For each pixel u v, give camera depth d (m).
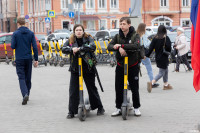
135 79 9.19
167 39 13.22
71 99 9.30
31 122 9.06
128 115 9.51
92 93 9.47
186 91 13.12
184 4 72.75
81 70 9.05
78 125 8.63
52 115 9.77
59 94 13.10
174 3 72.38
